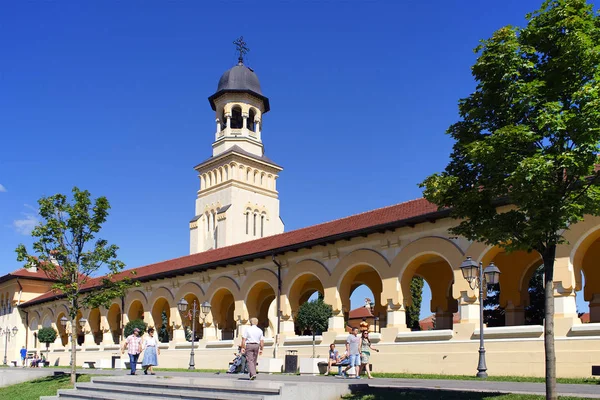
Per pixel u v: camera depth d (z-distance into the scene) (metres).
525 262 25.94
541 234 11.43
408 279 24.64
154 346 23.33
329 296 27.33
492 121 12.30
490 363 20.88
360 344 20.88
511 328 20.66
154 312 39.47
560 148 11.25
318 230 30.20
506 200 18.92
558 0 11.63
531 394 13.05
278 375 22.94
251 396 14.80
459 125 12.95
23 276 58.16
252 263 32.22
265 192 68.81
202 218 68.50
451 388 15.10
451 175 12.93
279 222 70.12
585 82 11.31
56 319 50.91
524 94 11.14
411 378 20.39
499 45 11.69
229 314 39.44
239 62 70.06
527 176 10.64
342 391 15.43
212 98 69.19
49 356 50.00
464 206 12.62
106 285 29.30
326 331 27.23
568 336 19.02
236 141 67.81
